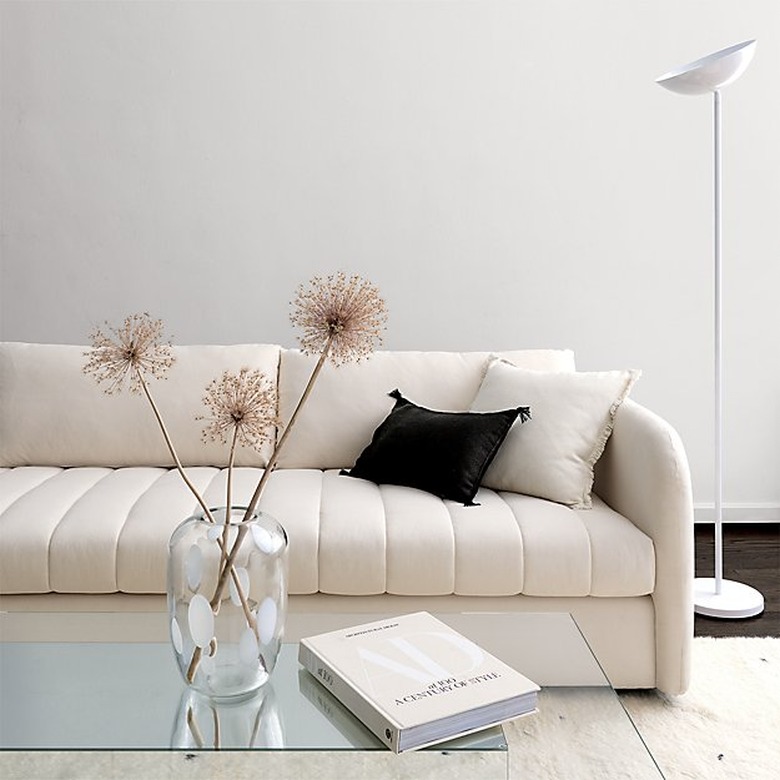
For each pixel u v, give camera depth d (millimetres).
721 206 3777
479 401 3145
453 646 1820
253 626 1724
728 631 3164
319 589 2592
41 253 4109
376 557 2568
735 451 4227
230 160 4074
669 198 4094
